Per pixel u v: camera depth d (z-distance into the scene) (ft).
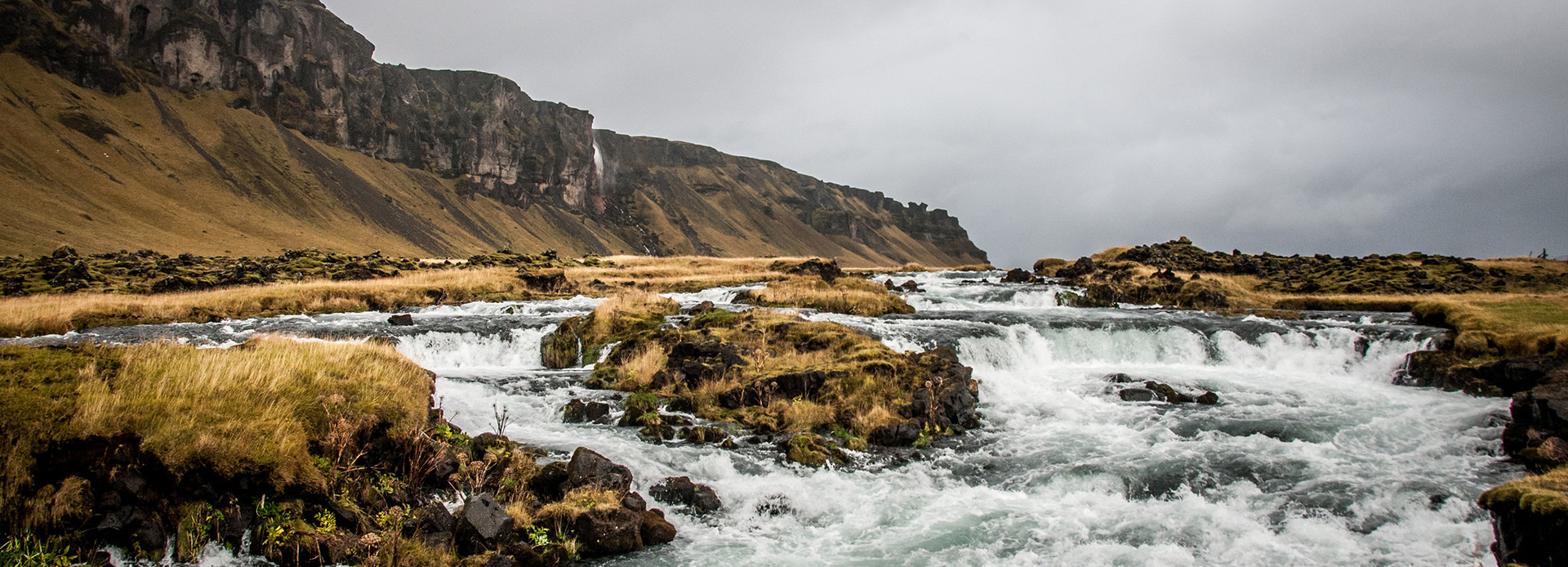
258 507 36.24
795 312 119.24
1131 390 80.84
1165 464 56.75
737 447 59.06
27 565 30.04
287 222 588.09
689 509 47.70
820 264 232.73
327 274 183.62
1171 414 72.59
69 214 403.95
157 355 43.45
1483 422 68.39
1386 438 64.64
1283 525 46.16
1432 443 63.10
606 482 46.09
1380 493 50.60
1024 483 53.93
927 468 56.80
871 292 159.84
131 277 164.55
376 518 38.86
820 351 84.28
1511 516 36.76
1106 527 46.06
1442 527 45.19
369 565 34.81
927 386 70.18
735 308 139.23
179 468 34.71
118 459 33.86
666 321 108.37
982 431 67.21
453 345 100.83
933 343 94.73
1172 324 116.98
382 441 44.04
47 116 524.93
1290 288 183.01
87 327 107.14
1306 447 61.46
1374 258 217.56
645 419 64.13
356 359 52.39
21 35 576.61
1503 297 128.36
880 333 95.40
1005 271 299.38
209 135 650.84
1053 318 127.75
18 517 31.50
